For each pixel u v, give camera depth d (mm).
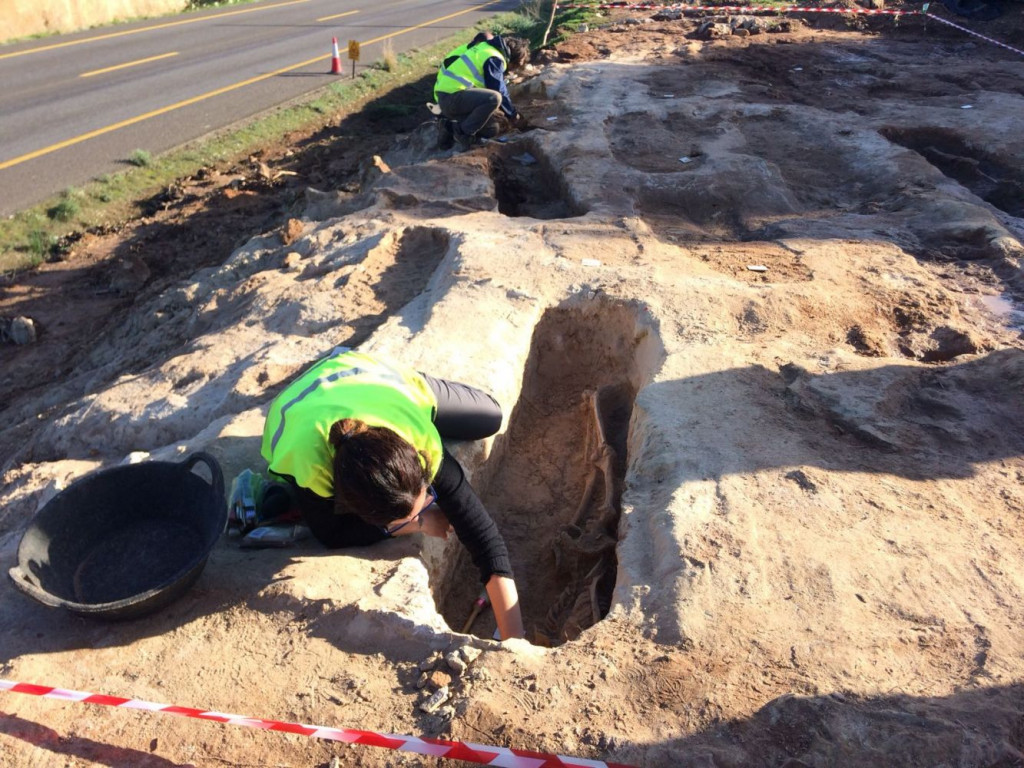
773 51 12906
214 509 3080
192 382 5219
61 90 15695
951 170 8148
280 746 2566
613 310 5230
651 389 4262
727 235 6762
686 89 10789
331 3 28578
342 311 5699
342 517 3197
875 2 15742
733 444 3820
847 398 4125
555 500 4410
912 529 3338
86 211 11289
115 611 2799
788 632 2869
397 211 7383
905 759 2426
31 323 8891
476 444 4066
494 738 2549
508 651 2836
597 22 16734
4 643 2922
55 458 5055
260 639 2932
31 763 2523
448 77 9102
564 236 6328
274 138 14180
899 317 5137
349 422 2672
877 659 2764
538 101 10695
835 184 7734
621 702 2645
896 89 10805
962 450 3848
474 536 2977
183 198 11758
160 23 22938
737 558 3170
